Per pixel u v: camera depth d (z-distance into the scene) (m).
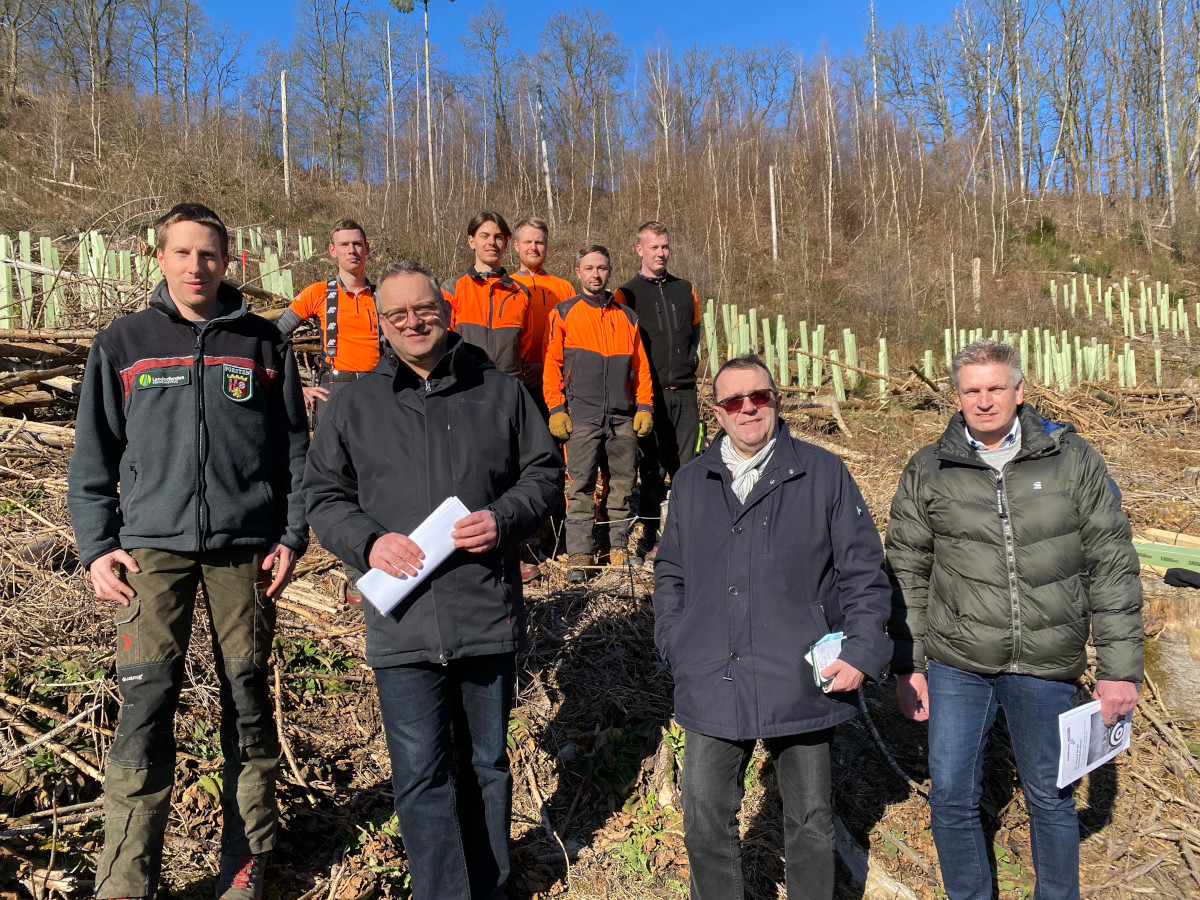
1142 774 3.40
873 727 3.52
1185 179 24.23
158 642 2.21
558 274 16.72
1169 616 3.95
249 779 2.37
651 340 5.18
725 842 2.26
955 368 2.37
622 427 4.91
